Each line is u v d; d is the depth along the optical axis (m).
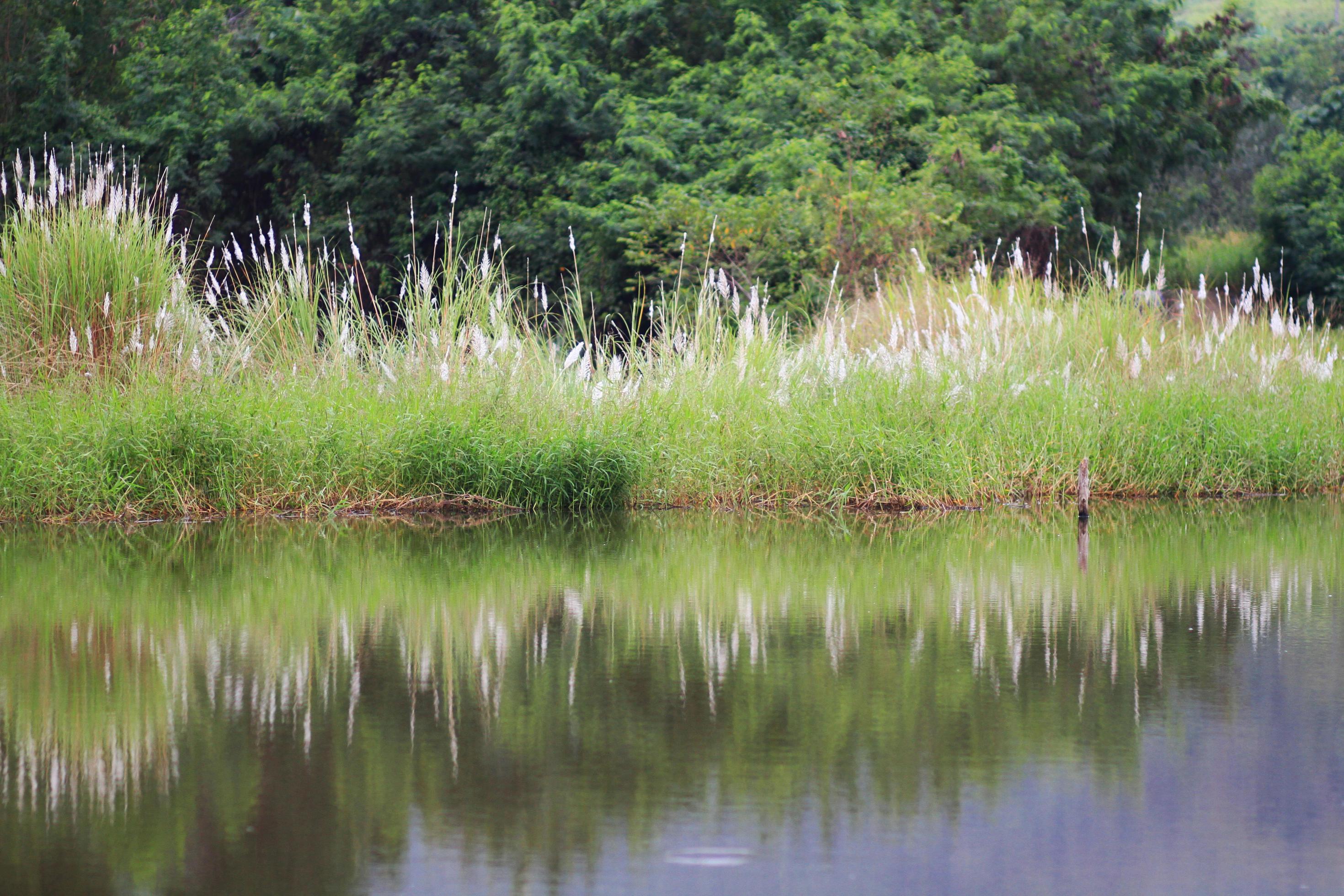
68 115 58.22
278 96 57.72
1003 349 26.81
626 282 46.53
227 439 22.22
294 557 18.25
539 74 51.34
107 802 8.64
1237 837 8.12
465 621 14.19
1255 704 10.96
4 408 21.61
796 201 40.38
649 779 9.08
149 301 24.14
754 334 26.34
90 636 13.39
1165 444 25.72
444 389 24.08
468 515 22.66
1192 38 64.31
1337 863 7.74
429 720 10.42
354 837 8.06
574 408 24.28
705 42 56.12
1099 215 60.56
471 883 7.41
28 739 9.95
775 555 18.66
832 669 12.06
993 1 57.19
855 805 8.62
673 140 49.34
